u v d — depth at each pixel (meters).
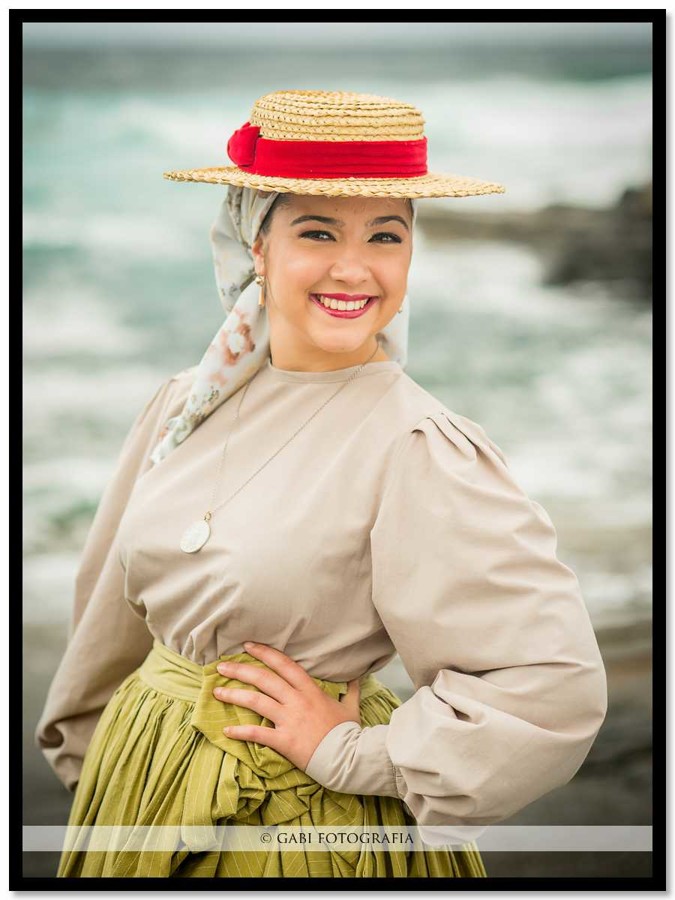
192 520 1.35
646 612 3.21
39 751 2.79
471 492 1.25
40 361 4.18
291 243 1.26
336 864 1.31
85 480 3.79
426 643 1.26
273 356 1.42
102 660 1.60
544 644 1.22
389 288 1.27
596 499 3.69
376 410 1.32
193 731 1.33
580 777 2.65
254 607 1.27
